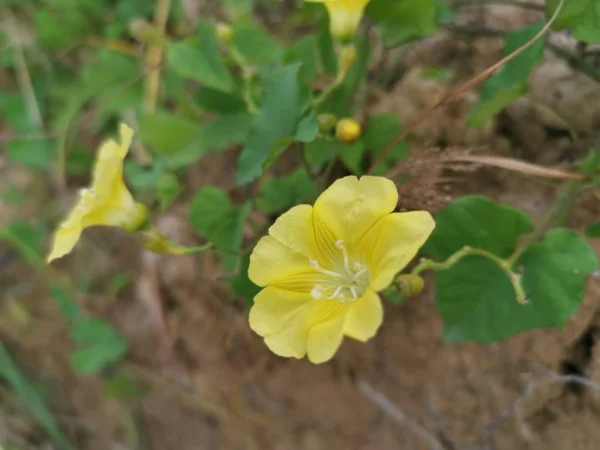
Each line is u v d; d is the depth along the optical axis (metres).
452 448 0.11
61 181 0.14
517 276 0.07
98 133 0.15
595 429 0.10
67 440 0.15
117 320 0.15
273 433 0.13
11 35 0.15
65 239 0.08
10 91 0.16
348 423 0.12
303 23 0.13
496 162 0.08
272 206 0.10
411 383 0.11
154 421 0.14
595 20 0.08
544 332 0.10
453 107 0.10
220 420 0.13
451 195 0.10
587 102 0.10
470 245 0.08
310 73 0.10
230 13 0.12
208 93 0.10
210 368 0.13
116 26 0.14
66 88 0.15
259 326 0.07
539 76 0.10
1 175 0.16
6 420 0.15
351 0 0.08
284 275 0.07
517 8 0.11
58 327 0.15
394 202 0.07
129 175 0.12
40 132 0.15
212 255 0.12
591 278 0.09
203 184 0.13
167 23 0.14
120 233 0.15
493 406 0.11
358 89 0.11
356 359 0.12
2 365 0.15
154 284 0.13
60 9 0.15
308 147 0.10
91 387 0.15
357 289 0.07
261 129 0.09
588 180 0.08
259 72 0.11
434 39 0.11
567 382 0.10
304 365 0.12
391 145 0.09
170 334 0.13
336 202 0.07
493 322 0.08
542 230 0.08
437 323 0.11
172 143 0.11
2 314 0.16
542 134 0.10
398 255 0.07
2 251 0.16
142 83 0.14
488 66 0.11
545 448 0.10
